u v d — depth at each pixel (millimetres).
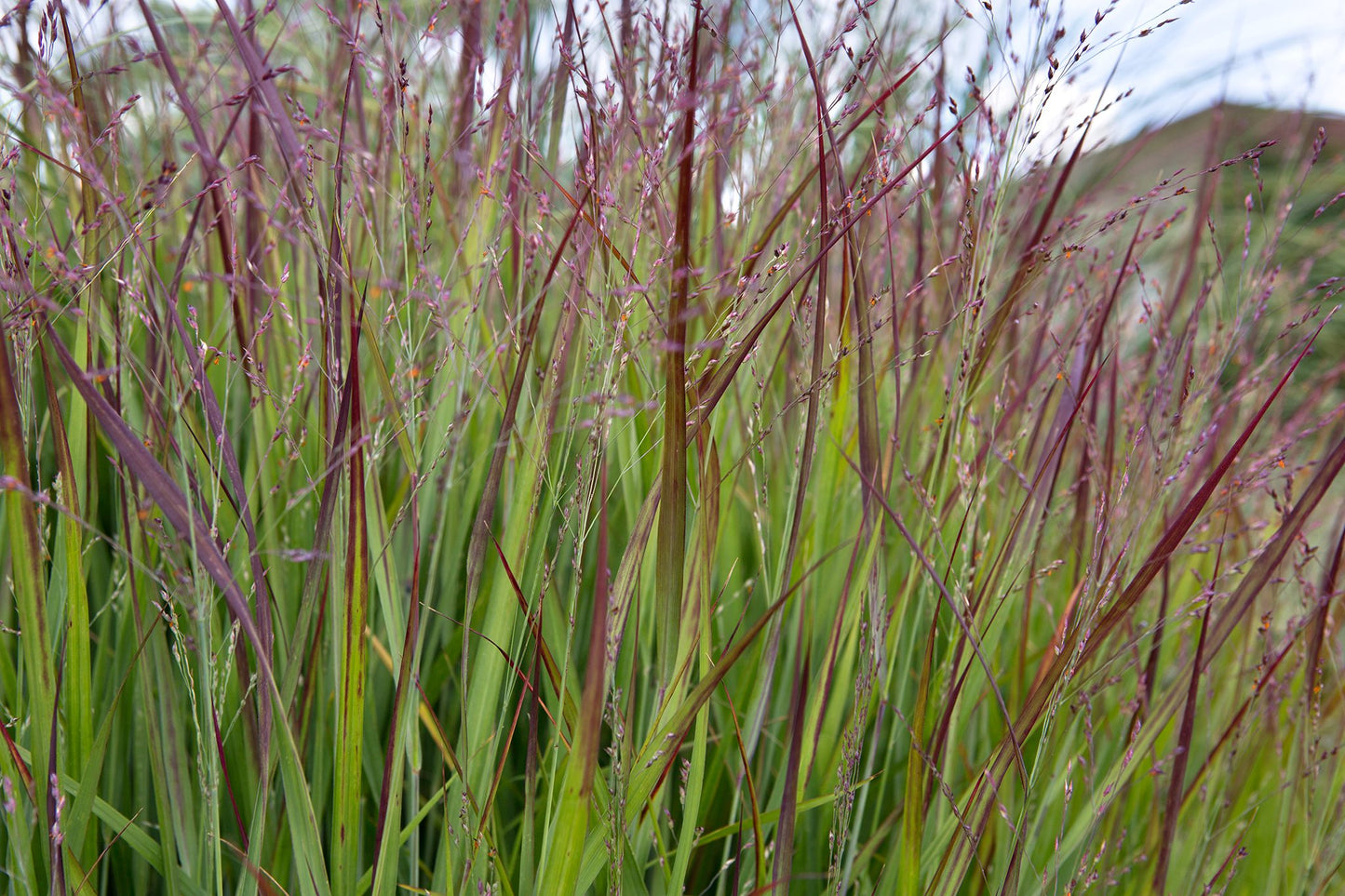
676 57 551
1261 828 707
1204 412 685
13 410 512
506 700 565
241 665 580
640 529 552
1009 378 736
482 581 661
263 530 662
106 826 621
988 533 698
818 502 684
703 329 619
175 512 508
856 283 603
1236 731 674
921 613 697
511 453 644
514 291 711
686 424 549
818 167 570
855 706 589
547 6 693
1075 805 698
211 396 533
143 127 680
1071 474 793
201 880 586
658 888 611
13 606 640
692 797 564
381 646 623
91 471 604
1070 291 717
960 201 641
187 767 597
